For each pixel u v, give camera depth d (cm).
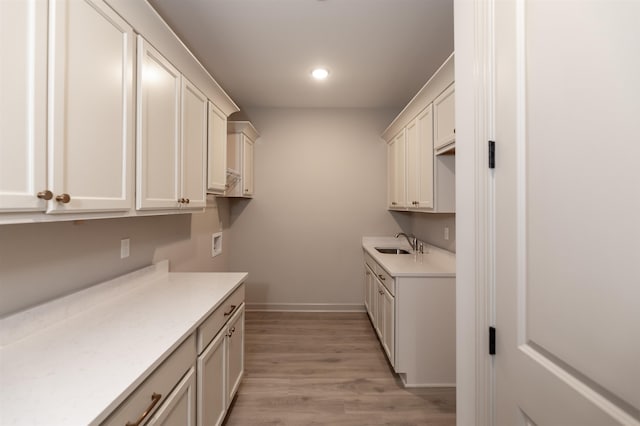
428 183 230
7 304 105
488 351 87
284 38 219
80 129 100
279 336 302
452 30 209
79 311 132
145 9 130
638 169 46
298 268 377
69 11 95
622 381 49
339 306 374
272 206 375
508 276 79
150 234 195
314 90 318
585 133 55
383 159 374
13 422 66
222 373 161
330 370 238
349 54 242
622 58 48
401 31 210
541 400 67
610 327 50
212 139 225
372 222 376
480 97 89
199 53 242
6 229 104
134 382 82
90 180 105
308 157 375
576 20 57
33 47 83
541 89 67
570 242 58
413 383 216
